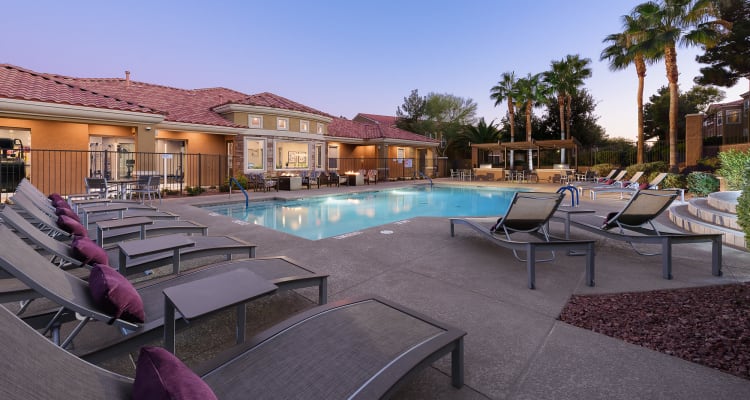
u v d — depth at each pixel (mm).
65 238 3779
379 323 1896
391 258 4418
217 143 16625
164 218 5590
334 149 22922
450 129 34312
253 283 1962
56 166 11320
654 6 16750
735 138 16000
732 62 20719
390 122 40500
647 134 34750
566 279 3631
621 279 3609
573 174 21109
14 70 11305
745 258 4336
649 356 2180
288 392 1354
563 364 2111
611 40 19953
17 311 2734
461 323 2658
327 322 1898
